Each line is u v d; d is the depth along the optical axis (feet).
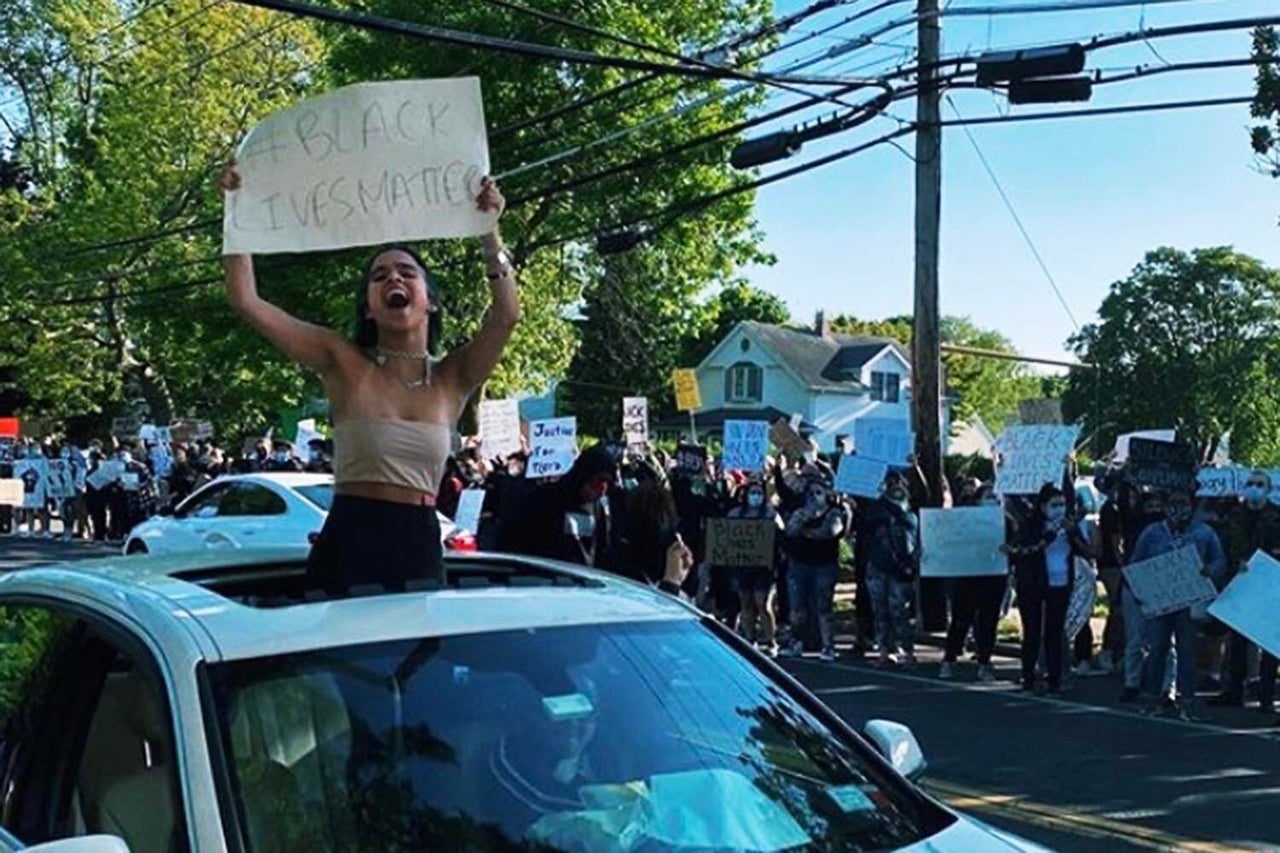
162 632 9.84
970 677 43.09
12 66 135.33
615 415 194.18
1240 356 206.18
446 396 12.36
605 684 10.77
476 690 10.21
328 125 12.78
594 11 72.28
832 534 45.55
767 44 72.38
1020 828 24.72
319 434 99.50
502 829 9.59
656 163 74.74
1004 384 290.35
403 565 11.78
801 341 199.31
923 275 54.13
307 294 79.41
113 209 107.96
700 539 49.19
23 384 136.26
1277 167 44.60
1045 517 40.63
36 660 11.18
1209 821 25.39
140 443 107.24
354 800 9.34
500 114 74.38
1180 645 36.45
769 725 11.14
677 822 10.00
